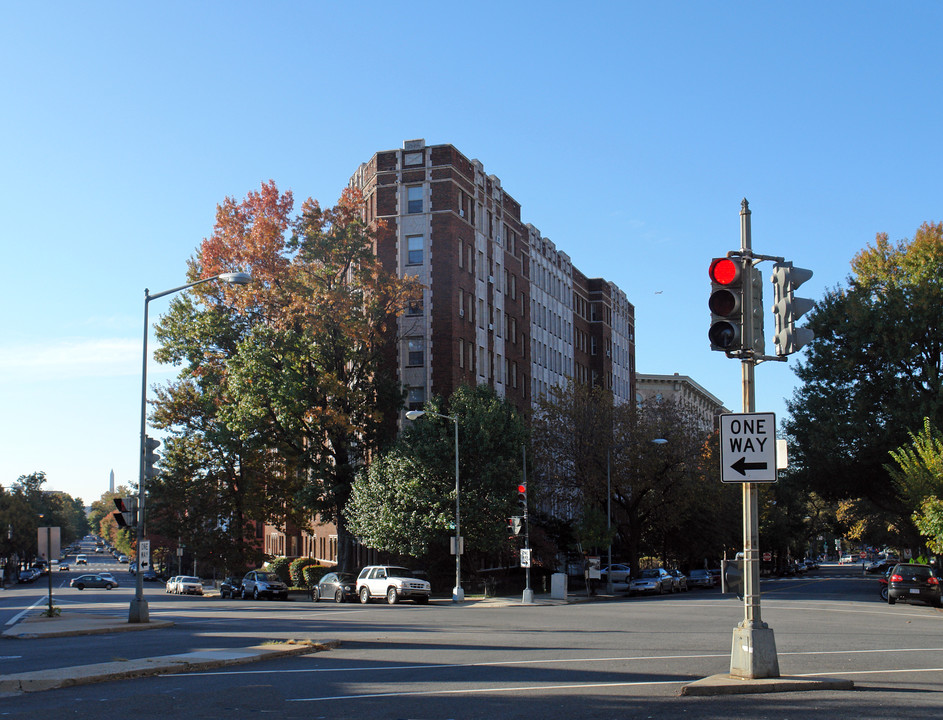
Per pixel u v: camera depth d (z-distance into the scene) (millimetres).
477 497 46938
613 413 60062
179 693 11609
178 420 63719
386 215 60062
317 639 19344
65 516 187125
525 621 26625
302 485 57656
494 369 65625
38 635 21312
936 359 51156
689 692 11031
